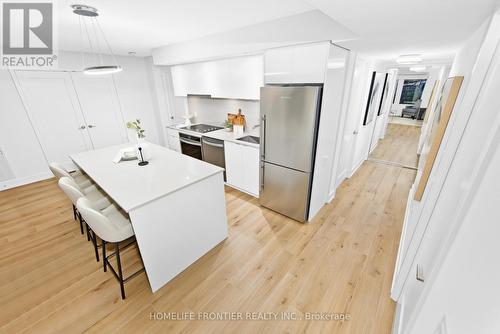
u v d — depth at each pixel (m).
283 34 2.30
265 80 2.64
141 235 1.66
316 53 2.09
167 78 5.33
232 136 3.57
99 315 1.70
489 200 0.49
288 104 2.33
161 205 1.75
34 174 4.04
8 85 3.58
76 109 4.32
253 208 3.11
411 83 11.09
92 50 3.99
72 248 2.39
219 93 3.58
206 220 2.18
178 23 2.43
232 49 2.81
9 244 2.46
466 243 0.57
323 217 2.86
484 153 0.61
